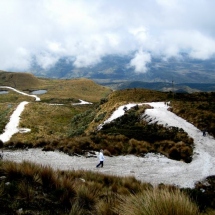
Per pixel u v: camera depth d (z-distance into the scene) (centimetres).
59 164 2059
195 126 3741
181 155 2519
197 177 1978
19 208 618
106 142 2753
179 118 4150
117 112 4947
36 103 10788
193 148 2839
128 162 2292
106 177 1425
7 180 807
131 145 2694
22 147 2509
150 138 2995
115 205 587
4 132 5828
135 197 456
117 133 3122
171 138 3059
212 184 1856
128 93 7338
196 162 2408
